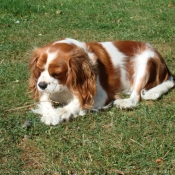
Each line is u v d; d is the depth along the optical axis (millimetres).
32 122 5043
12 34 8695
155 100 5750
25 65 6887
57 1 11570
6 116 5246
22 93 5863
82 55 5125
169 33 8859
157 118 5172
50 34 8852
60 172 4137
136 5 11297
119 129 4891
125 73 5832
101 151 4465
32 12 10406
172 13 10547
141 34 8844
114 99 5703
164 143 4602
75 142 4629
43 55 4988
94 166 4238
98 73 5465
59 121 5062
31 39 8492
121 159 4328
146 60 5836
